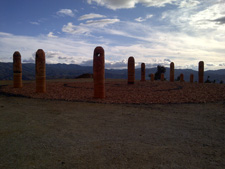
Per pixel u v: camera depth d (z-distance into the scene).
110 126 4.95
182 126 4.96
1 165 2.91
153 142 3.86
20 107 7.41
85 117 5.87
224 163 3.01
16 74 14.45
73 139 4.01
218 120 5.54
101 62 9.38
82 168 2.83
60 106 7.60
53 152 3.38
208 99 9.03
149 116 6.01
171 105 7.79
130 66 18.48
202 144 3.78
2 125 5.00
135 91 12.70
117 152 3.38
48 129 4.68
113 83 20.33
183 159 3.14
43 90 11.67
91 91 12.56
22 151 3.42
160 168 2.84
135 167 2.87
